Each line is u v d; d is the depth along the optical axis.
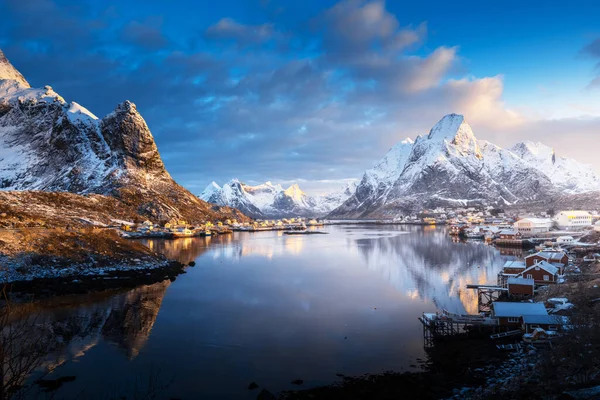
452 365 44.91
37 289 76.69
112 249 108.31
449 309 68.12
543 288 78.12
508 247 167.50
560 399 29.77
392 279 95.12
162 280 93.06
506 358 46.38
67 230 109.88
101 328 57.03
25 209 181.25
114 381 40.72
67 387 39.16
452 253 147.12
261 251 159.12
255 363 45.59
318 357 47.28
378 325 59.25
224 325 59.06
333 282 91.56
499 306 57.34
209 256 142.12
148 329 57.06
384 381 41.03
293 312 66.06
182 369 43.88
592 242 146.12
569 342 40.25
